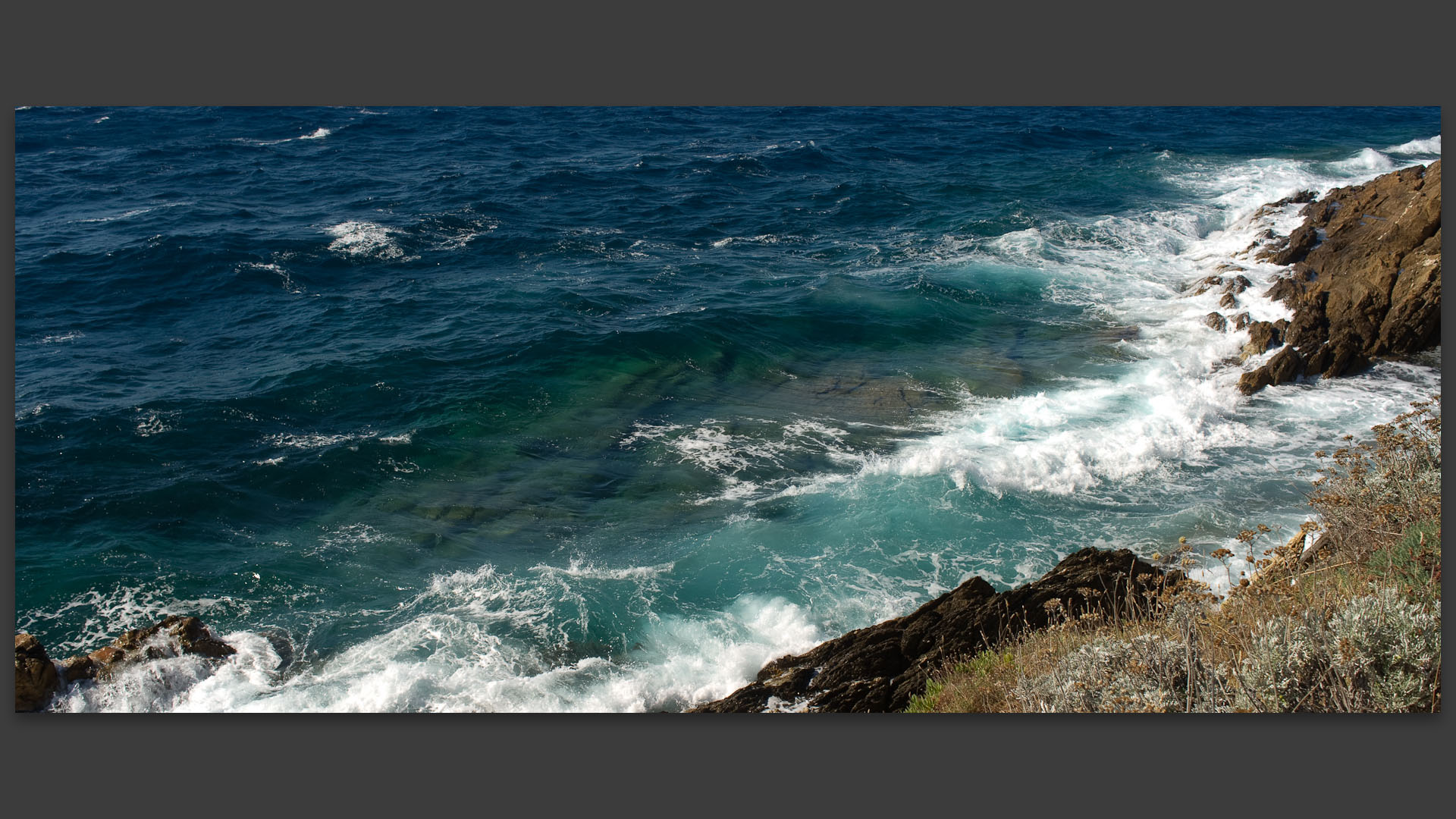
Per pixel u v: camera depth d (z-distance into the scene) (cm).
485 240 2323
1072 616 791
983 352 1644
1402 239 1730
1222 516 1080
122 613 947
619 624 941
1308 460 1206
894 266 2128
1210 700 546
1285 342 1530
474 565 1041
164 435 1295
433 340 1652
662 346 1633
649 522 1122
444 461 1262
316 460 1245
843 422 1376
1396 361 1495
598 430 1352
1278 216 2302
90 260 2080
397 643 908
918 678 757
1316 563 689
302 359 1567
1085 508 1121
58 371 1509
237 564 1034
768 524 1109
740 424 1372
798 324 1767
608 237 2378
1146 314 1792
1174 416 1330
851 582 1001
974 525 1096
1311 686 532
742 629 935
